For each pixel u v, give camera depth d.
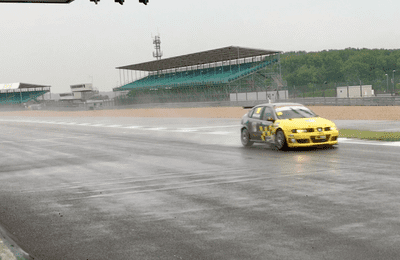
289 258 4.06
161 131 24.25
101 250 4.61
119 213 6.27
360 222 5.12
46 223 5.92
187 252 4.39
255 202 6.48
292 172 8.94
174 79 76.62
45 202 7.38
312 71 137.38
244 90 58.75
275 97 52.94
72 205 7.01
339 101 37.50
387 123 20.41
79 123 39.22
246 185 7.86
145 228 5.38
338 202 6.19
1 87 96.88
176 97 67.12
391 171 8.42
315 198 6.52
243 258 4.12
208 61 70.88
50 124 39.81
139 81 85.31
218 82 61.72
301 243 4.47
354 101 35.78
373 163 9.47
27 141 21.88
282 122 12.51
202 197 7.05
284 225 5.16
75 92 113.06
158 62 72.94
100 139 21.08
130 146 16.86
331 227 4.98
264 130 13.29
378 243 4.35
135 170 10.59
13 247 4.76
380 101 33.12
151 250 4.51
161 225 5.47
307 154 11.53
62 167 11.89
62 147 17.84
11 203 7.45
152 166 11.12
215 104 53.06
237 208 6.18
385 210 5.62
